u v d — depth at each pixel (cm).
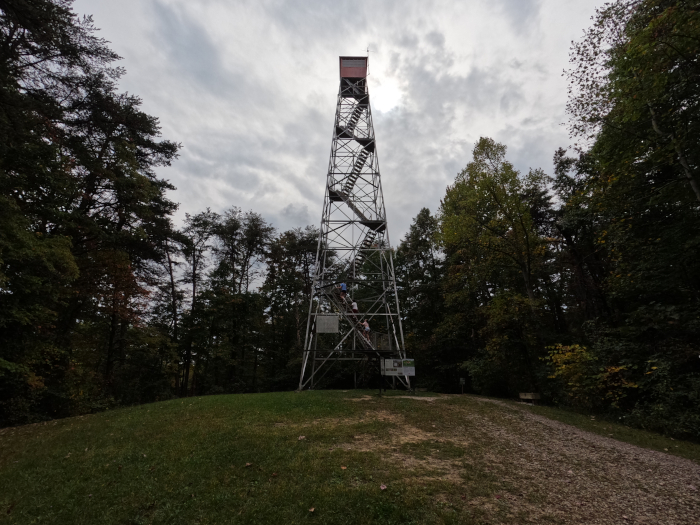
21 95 1259
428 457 722
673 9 941
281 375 3228
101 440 884
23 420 1486
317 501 518
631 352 1385
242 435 838
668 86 1205
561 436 959
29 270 1384
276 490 557
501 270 2416
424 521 466
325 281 2425
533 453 782
